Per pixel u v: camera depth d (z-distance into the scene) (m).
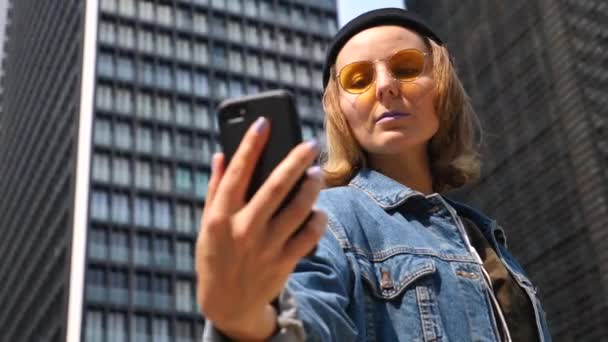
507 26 65.25
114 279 67.25
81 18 79.50
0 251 90.56
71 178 71.31
